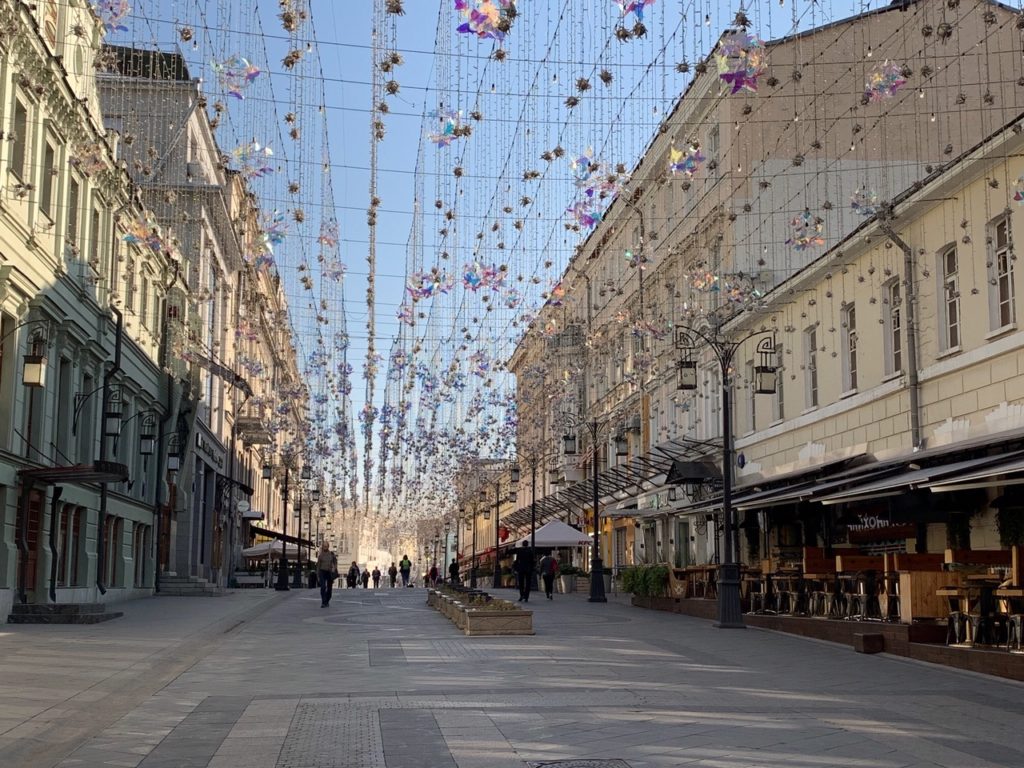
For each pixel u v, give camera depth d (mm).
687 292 34812
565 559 62156
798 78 15961
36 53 22656
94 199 29219
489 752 8594
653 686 12617
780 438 29625
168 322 38719
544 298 29922
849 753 8578
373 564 128375
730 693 12078
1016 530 18375
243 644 18812
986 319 19469
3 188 20688
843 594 20000
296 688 12656
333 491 64750
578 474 55719
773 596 23859
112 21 13320
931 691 12305
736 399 33188
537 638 19625
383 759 8367
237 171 16484
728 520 22812
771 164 31031
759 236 30875
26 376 21500
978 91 26859
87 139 26859
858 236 24031
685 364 28562
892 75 15438
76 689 12359
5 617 22281
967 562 16281
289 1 12312
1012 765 8180
